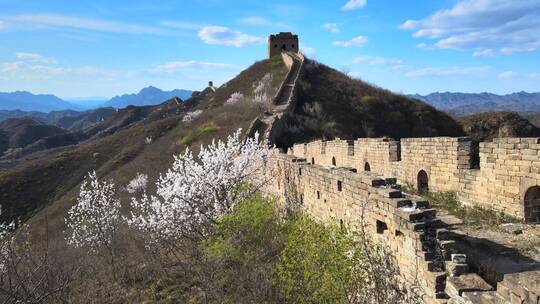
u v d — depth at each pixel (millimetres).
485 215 11359
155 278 13414
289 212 14758
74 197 42812
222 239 13133
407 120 54094
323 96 56844
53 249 19453
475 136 50469
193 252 14562
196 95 124125
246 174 17469
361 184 9023
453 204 12922
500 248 8469
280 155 15859
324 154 25344
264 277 10359
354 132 47875
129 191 33250
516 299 4863
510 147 11180
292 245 9727
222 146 18656
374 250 8250
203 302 10797
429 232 7016
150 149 54250
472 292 5980
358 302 7961
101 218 21547
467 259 7410
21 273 11555
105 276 14562
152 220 17234
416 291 6945
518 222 10578
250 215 13344
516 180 11031
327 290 8344
